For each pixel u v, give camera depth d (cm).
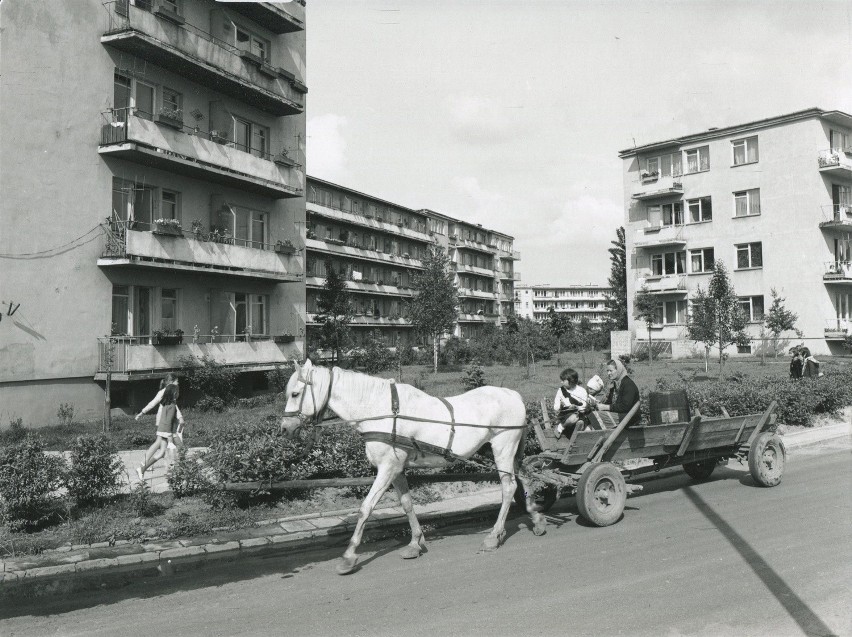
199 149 2122
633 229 4419
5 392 1658
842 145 3797
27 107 1717
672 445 875
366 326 5762
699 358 3956
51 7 1773
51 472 782
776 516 791
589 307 14875
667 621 484
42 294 1739
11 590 603
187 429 1587
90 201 1864
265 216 2634
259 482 795
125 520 796
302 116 2838
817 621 476
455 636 469
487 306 8262
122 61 1970
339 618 512
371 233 6009
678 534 729
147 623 517
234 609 542
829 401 1722
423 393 716
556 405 909
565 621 490
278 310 2659
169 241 2012
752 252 3853
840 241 3734
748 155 3888
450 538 757
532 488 809
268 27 2622
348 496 924
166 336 1984
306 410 680
